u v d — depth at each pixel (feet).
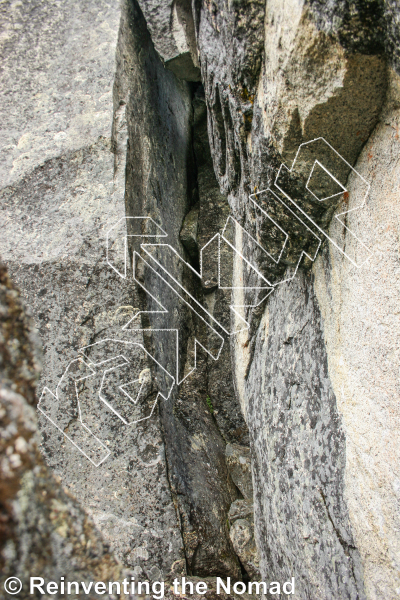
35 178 5.14
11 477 1.14
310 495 3.42
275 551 4.23
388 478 2.39
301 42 2.38
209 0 3.55
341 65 2.35
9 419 1.15
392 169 2.42
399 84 2.29
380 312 2.51
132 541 4.25
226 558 4.71
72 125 5.28
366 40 2.23
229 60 3.35
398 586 2.30
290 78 2.60
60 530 1.32
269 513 4.42
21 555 1.16
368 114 2.57
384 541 2.43
